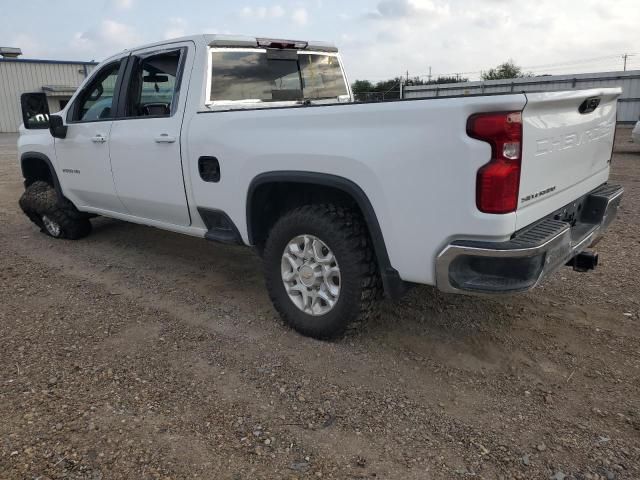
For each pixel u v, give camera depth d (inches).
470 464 91.3
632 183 340.5
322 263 128.6
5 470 90.4
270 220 146.3
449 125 98.0
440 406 107.9
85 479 88.4
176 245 224.4
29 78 1252.5
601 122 132.4
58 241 236.5
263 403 109.7
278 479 88.3
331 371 121.4
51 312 157.2
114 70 184.9
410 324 143.3
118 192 184.9
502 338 135.0
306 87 187.3
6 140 967.6
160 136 159.6
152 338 139.4
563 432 99.1
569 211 126.4
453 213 100.7
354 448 95.7
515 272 99.6
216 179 146.3
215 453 94.6
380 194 110.1
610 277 171.9
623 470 89.1
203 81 153.1
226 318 151.0
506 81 1003.9
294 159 123.9
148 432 100.5
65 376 120.6
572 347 129.6
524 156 97.7
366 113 110.3
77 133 197.5
